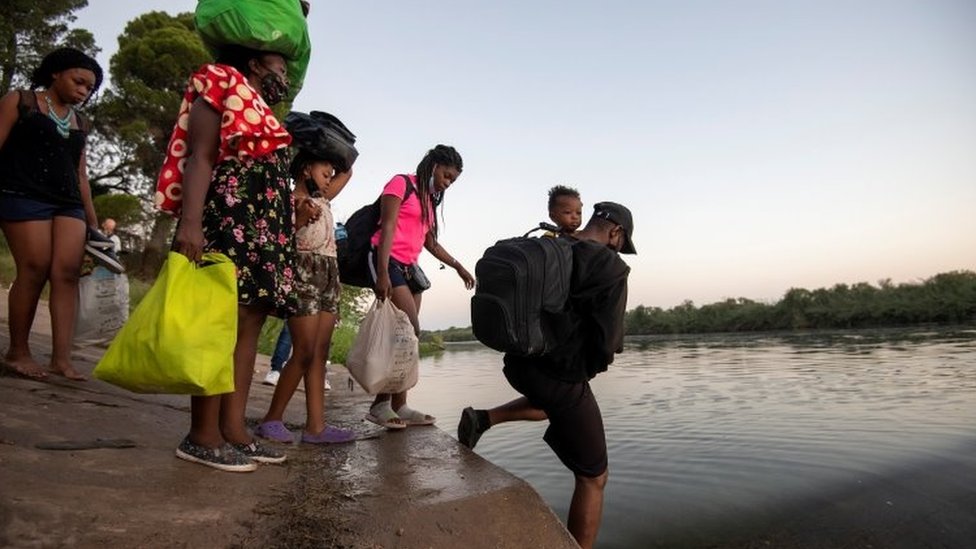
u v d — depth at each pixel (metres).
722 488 3.59
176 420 3.01
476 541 1.91
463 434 3.40
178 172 2.29
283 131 2.30
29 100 3.26
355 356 3.28
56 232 3.39
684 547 2.80
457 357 24.20
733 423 5.49
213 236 2.25
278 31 2.33
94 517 1.59
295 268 2.51
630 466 4.14
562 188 3.60
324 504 1.98
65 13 25.97
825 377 9.02
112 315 3.83
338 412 4.26
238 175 2.28
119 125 24.92
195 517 1.72
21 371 3.20
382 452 2.87
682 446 4.64
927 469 3.74
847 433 4.83
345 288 14.28
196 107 2.20
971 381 7.55
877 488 3.46
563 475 4.06
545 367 2.83
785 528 2.97
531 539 2.02
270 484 2.15
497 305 2.69
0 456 1.89
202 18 2.32
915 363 10.46
